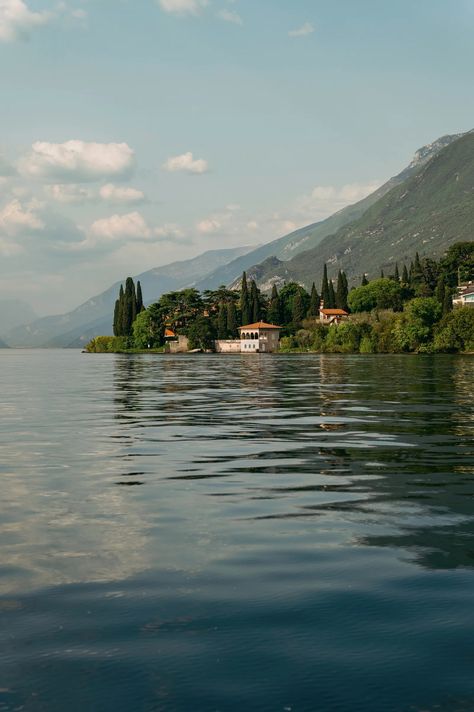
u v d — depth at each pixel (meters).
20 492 15.09
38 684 6.55
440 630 7.66
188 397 45.91
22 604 8.48
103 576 9.49
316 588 8.98
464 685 6.48
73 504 13.91
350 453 20.55
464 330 175.50
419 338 186.50
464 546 10.78
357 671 6.77
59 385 62.94
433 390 49.25
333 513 13.05
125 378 77.25
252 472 17.53
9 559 10.27
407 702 6.20
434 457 19.67
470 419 29.86
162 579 9.37
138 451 21.34
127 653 7.16
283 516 12.84
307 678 6.64
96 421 30.56
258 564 9.98
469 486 15.55
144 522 12.45
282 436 24.64
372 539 11.24
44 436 25.20
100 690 6.43
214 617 8.08
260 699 6.27
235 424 28.83
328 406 36.97
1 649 7.26
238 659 7.03
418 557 10.24
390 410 34.19
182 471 17.77
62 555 10.47
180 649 7.26
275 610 8.27
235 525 12.21
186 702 6.23
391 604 8.41
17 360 189.62
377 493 14.82
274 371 91.25
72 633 7.64
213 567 9.86
